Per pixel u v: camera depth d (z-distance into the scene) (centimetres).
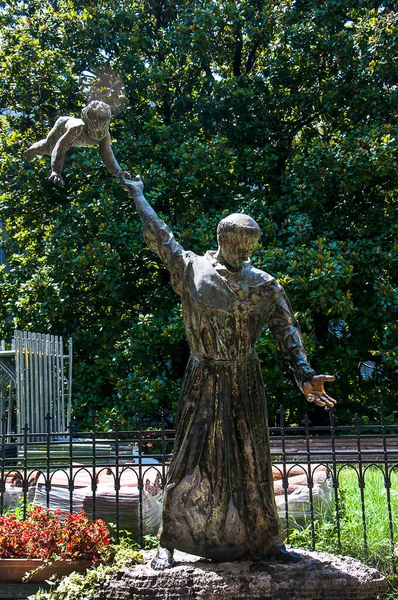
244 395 409
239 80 1347
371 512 634
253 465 405
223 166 1245
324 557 428
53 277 1262
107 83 1312
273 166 1297
